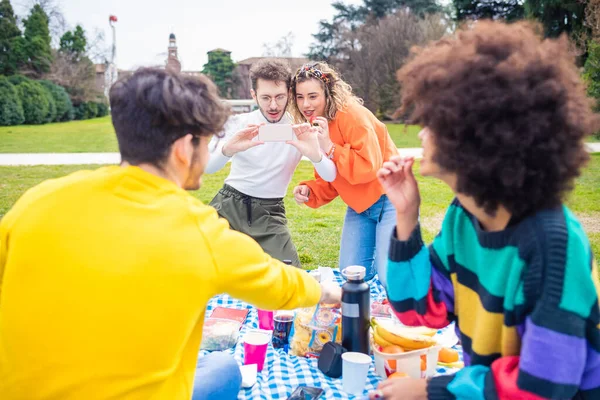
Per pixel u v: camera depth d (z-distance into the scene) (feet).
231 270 4.20
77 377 3.82
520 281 3.86
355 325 6.53
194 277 3.96
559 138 3.57
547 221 3.76
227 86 140.26
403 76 4.23
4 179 32.32
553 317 3.64
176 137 4.27
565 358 3.62
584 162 3.75
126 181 4.08
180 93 4.17
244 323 8.50
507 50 3.74
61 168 37.70
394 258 4.90
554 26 55.42
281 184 11.33
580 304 3.65
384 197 10.44
